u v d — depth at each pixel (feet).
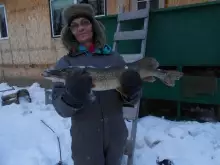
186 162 9.27
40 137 12.26
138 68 5.83
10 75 28.43
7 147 11.36
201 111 14.01
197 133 11.22
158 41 13.08
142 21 13.29
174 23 12.54
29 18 24.97
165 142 10.53
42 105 18.06
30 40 25.53
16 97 19.33
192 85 12.55
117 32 13.02
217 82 11.93
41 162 10.01
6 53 28.19
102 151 5.92
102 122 5.79
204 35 11.89
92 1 19.88
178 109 13.29
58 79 5.28
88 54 6.07
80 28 5.92
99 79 5.45
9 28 27.17
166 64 13.07
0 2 27.07
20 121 14.87
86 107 5.68
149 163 9.48
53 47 23.77
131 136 9.30
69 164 9.72
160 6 16.80
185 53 12.50
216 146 10.08
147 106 15.08
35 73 25.96
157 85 13.52
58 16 22.75
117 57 6.35
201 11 11.76
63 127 13.17
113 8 18.71
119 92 5.86
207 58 11.99
